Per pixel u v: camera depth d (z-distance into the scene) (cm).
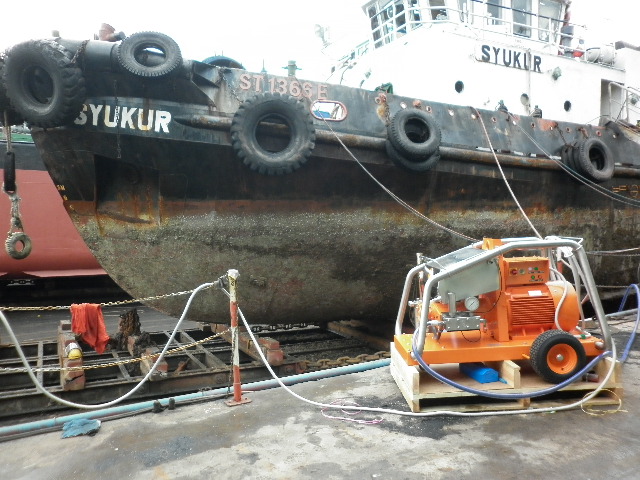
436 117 577
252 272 546
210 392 338
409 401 298
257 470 232
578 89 814
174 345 598
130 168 517
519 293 313
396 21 845
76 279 1145
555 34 865
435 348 302
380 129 545
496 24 790
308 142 495
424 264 331
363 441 260
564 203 670
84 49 452
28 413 405
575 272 322
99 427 285
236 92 500
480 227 618
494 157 590
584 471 225
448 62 706
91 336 465
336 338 724
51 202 1007
